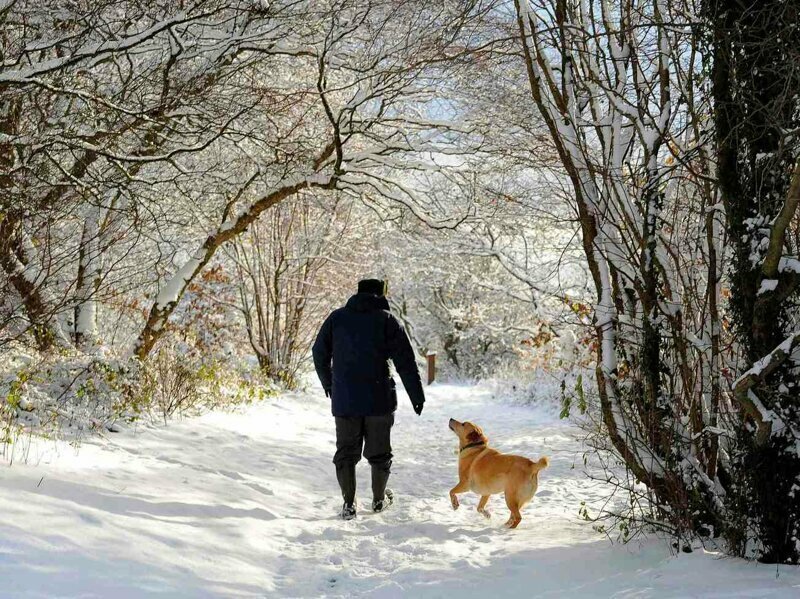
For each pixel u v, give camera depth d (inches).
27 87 254.2
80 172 310.3
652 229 174.4
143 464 234.8
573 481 284.4
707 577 136.6
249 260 620.1
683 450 167.9
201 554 157.6
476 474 223.0
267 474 270.4
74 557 134.0
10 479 167.3
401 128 429.4
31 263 299.3
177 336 431.2
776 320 148.1
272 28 308.2
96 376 306.3
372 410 221.8
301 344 649.0
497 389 729.0
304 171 390.9
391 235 703.7
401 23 348.8
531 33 189.8
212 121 311.0
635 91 195.5
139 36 245.8
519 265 621.0
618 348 184.9
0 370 276.5
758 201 149.0
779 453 144.2
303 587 153.3
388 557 174.1
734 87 151.9
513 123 372.2
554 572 156.3
